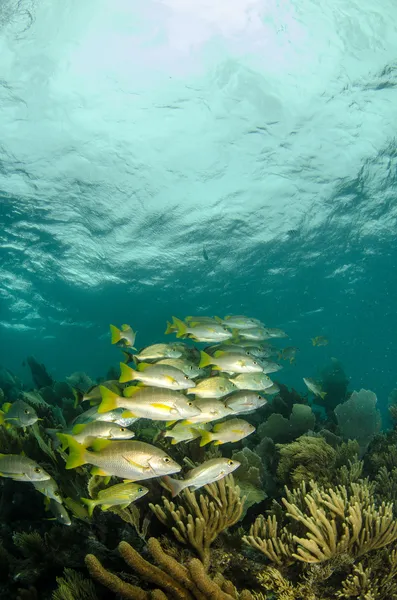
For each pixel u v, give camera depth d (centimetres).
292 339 3559
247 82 1648
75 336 3697
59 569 388
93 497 369
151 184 2066
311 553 309
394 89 1623
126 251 2427
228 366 543
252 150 1925
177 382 413
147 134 1836
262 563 340
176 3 1372
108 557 368
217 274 2639
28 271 2580
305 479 478
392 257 2484
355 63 1546
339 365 992
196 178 2059
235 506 341
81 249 2391
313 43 1496
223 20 1434
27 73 1487
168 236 2345
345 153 1914
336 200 2148
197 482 333
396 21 1376
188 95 1684
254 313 3091
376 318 3294
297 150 1909
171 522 345
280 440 652
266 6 1396
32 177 1894
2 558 394
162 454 302
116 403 351
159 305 2986
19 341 3919
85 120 1723
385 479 511
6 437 512
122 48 1484
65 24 1364
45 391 891
